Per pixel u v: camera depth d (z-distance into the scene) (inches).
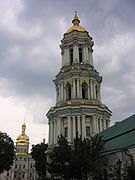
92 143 1409.9
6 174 5433.1
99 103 2239.2
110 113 2255.2
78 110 2086.6
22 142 5816.9
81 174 1318.9
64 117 2122.3
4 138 2967.5
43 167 3075.8
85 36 2522.1
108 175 1312.7
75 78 2247.8
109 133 1784.0
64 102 2196.1
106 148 1512.1
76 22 2706.7
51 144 2153.1
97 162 1285.7
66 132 2076.8
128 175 1094.4
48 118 2338.8
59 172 1379.2
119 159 1311.5
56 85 2434.8
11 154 2935.5
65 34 2583.7
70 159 1338.6
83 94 2282.2
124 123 1710.1
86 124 2074.3
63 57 2527.1
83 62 2405.3
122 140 1446.9
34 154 3275.1
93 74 2293.3
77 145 1368.1
